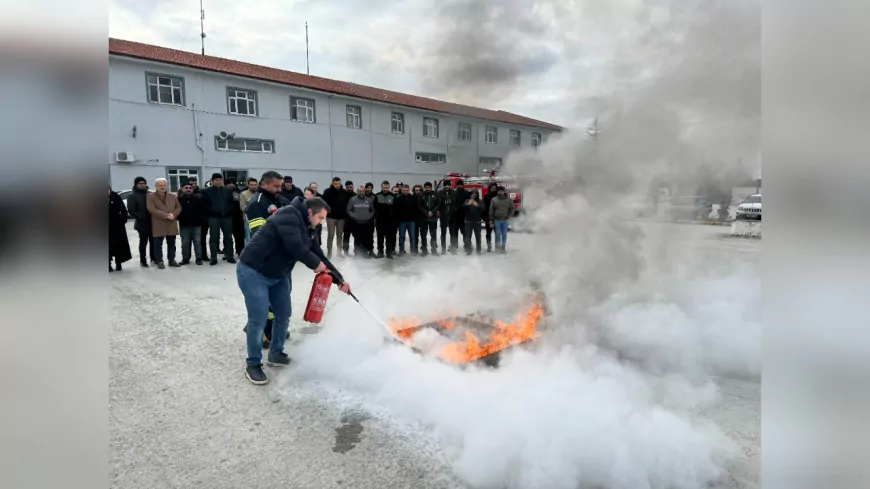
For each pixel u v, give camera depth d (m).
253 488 2.11
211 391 3.02
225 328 4.22
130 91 15.91
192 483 2.13
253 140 18.69
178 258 8.15
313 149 20.16
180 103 17.02
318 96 20.11
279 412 2.77
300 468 2.25
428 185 8.69
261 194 3.84
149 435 2.51
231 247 7.54
